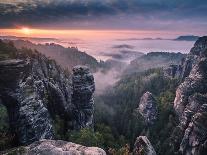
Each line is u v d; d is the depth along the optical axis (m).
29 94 59.78
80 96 99.81
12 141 53.97
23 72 60.69
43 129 60.53
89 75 101.12
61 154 24.73
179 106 143.25
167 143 125.12
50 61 102.38
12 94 56.47
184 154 111.12
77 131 88.25
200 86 137.62
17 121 55.66
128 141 136.38
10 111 55.91
